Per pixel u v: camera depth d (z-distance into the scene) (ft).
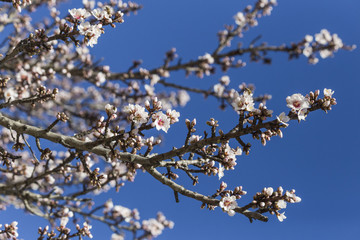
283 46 27.86
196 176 13.51
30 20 28.63
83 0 27.32
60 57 28.04
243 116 11.41
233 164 12.46
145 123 12.17
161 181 13.37
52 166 24.93
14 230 17.67
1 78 17.92
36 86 25.64
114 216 24.03
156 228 25.57
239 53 28.40
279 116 10.89
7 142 27.68
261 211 12.19
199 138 13.01
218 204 12.42
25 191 21.16
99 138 13.12
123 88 30.07
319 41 26.66
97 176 14.35
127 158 12.94
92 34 13.16
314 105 11.19
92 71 27.96
